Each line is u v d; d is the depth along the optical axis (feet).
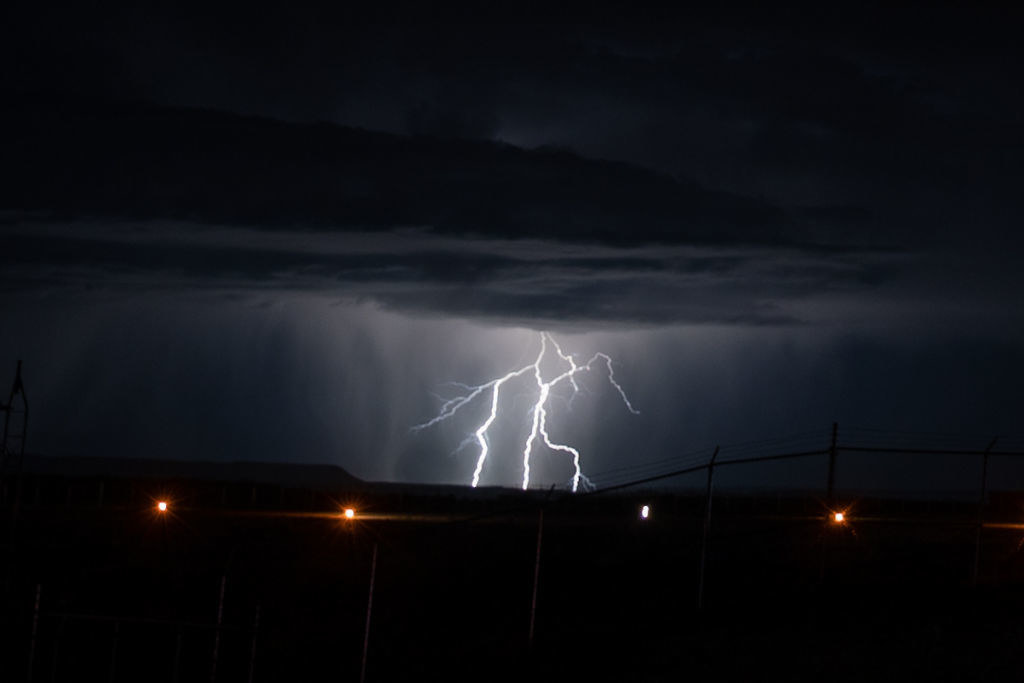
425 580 92.89
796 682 48.47
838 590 72.18
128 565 97.40
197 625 48.93
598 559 101.91
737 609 67.15
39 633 66.74
